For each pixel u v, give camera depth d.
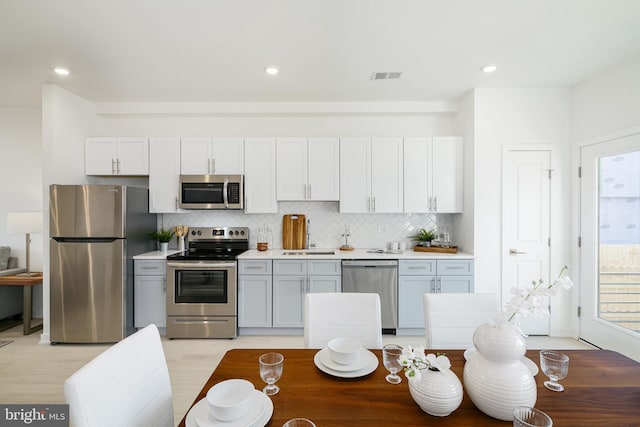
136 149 3.53
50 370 2.59
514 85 3.19
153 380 1.11
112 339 3.09
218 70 2.83
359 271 3.26
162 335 3.33
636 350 2.57
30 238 3.82
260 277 3.28
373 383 1.15
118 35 2.26
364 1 1.90
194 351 2.94
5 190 3.84
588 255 3.03
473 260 3.25
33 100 3.58
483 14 2.04
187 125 3.84
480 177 3.28
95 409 0.86
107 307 3.08
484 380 0.97
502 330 1.00
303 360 1.34
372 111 3.63
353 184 3.56
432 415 0.97
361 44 2.40
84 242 3.06
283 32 2.23
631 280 2.62
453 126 3.79
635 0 1.90
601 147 2.89
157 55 2.55
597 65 2.75
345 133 3.85
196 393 2.26
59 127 3.19
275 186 3.56
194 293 3.24
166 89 3.26
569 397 1.05
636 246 2.59
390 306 3.25
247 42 2.37
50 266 3.07
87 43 2.36
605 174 2.89
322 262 3.27
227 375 1.21
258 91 3.33
